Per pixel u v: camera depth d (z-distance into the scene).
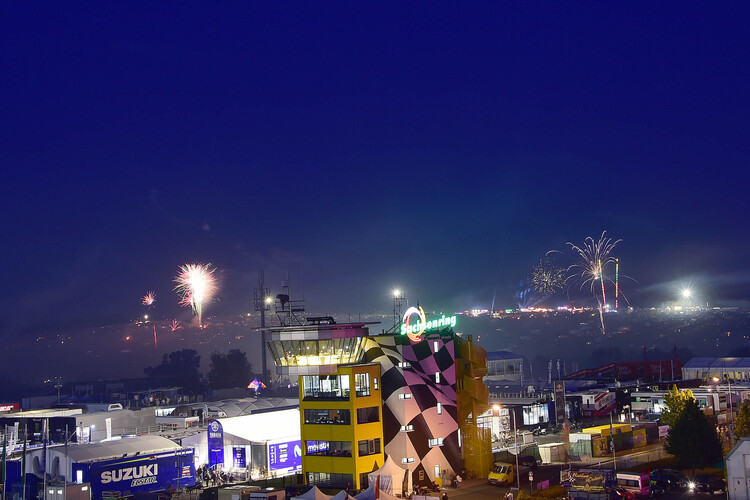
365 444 98.00
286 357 102.69
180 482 107.69
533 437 135.88
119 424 132.62
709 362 199.12
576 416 157.62
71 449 102.94
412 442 100.62
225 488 88.12
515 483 100.44
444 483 102.50
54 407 161.25
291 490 93.88
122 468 101.12
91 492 96.94
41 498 96.69
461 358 110.44
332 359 101.88
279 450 117.56
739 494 75.56
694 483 92.56
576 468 108.25
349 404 97.75
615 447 121.50
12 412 151.12
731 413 137.75
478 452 106.75
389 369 102.12
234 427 119.25
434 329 108.94
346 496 78.00
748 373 189.50
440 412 104.69
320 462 99.62
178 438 123.19
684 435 107.94
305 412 102.44
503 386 181.12
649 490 88.88
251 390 199.75
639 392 166.12
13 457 106.94
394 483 91.25
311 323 106.69
